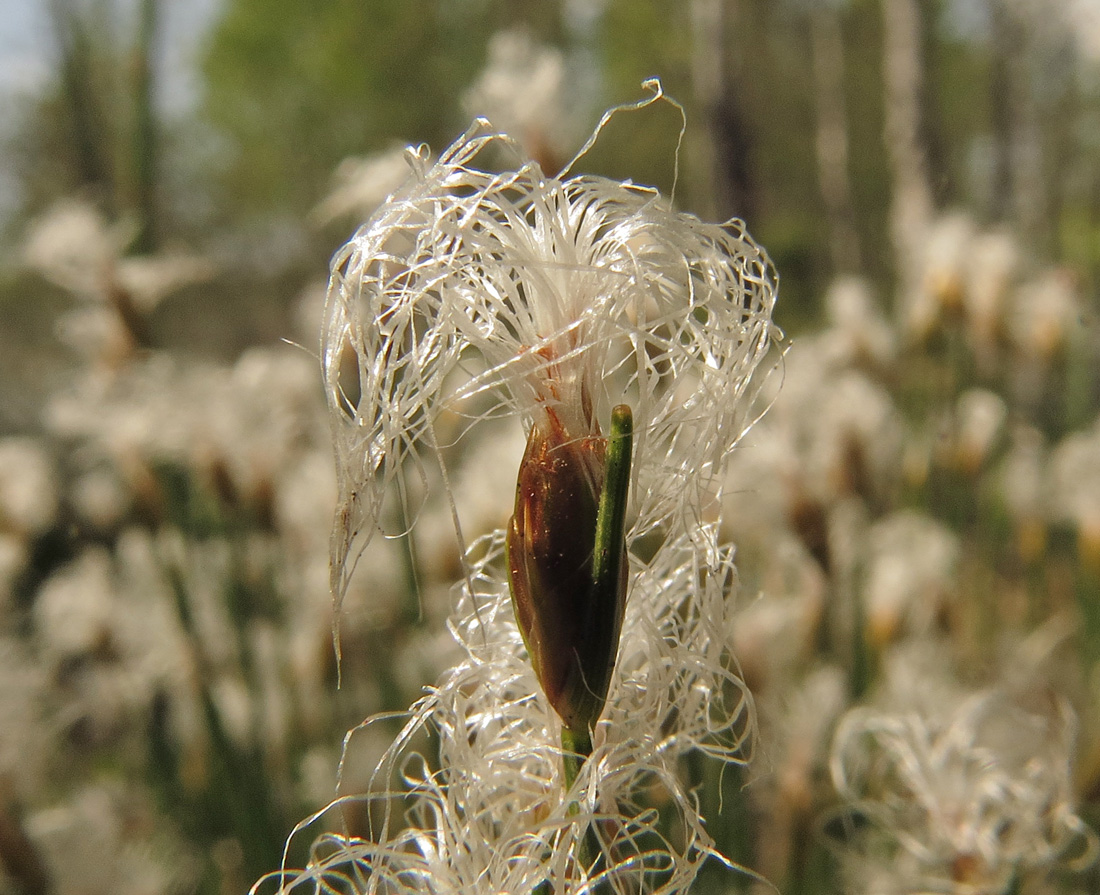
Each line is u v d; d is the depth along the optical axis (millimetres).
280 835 65
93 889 56
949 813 50
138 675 78
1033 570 98
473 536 59
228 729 76
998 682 67
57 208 81
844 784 54
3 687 62
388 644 71
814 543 66
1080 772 58
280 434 77
